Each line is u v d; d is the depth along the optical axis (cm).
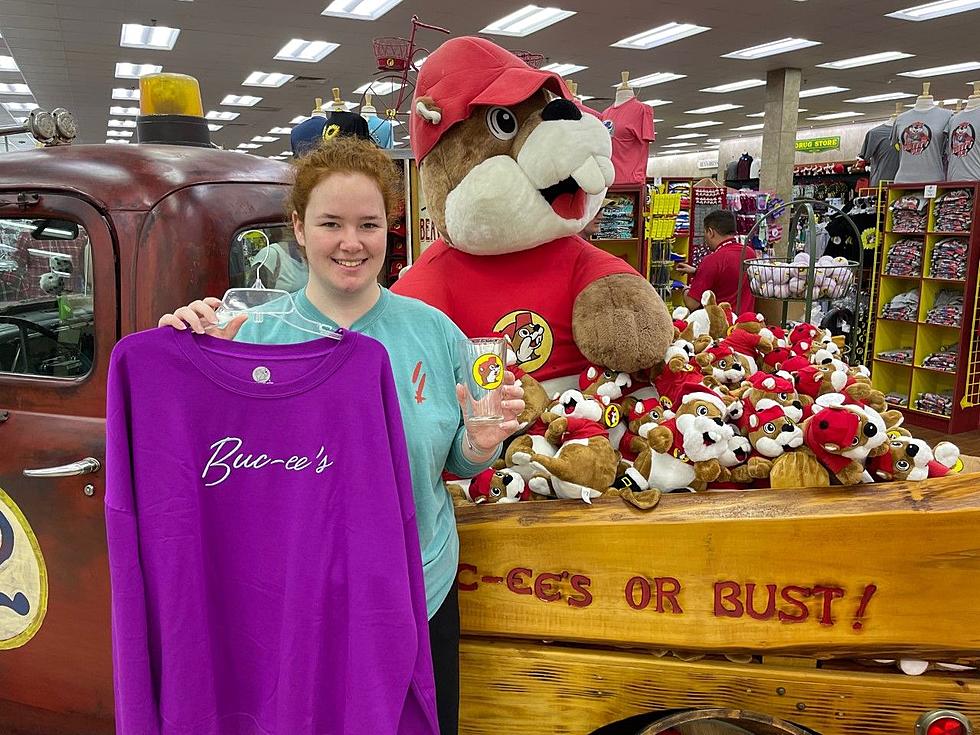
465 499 182
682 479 171
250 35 1069
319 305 141
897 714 150
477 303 210
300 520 122
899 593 146
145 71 1348
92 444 181
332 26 1012
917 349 634
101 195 177
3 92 1619
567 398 187
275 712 127
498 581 162
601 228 612
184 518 119
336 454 121
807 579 149
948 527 143
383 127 504
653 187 727
